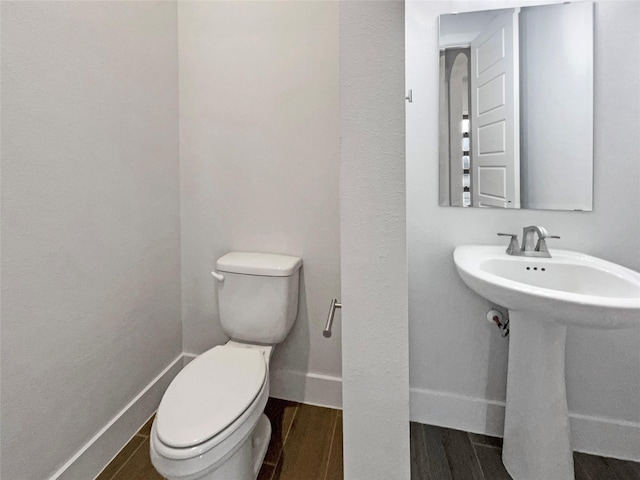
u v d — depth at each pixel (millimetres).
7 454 989
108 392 1349
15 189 1000
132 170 1442
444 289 1096
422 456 1074
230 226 1729
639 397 1035
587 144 1080
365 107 550
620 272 1026
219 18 1649
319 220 1623
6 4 967
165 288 1686
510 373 1060
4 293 979
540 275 1107
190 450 924
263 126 1644
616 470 1032
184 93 1724
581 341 1070
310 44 1556
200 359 1315
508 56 1079
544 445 1050
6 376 986
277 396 1773
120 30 1354
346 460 612
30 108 1034
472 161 1093
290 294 1534
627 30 1044
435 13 1075
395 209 559
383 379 589
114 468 1318
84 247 1225
